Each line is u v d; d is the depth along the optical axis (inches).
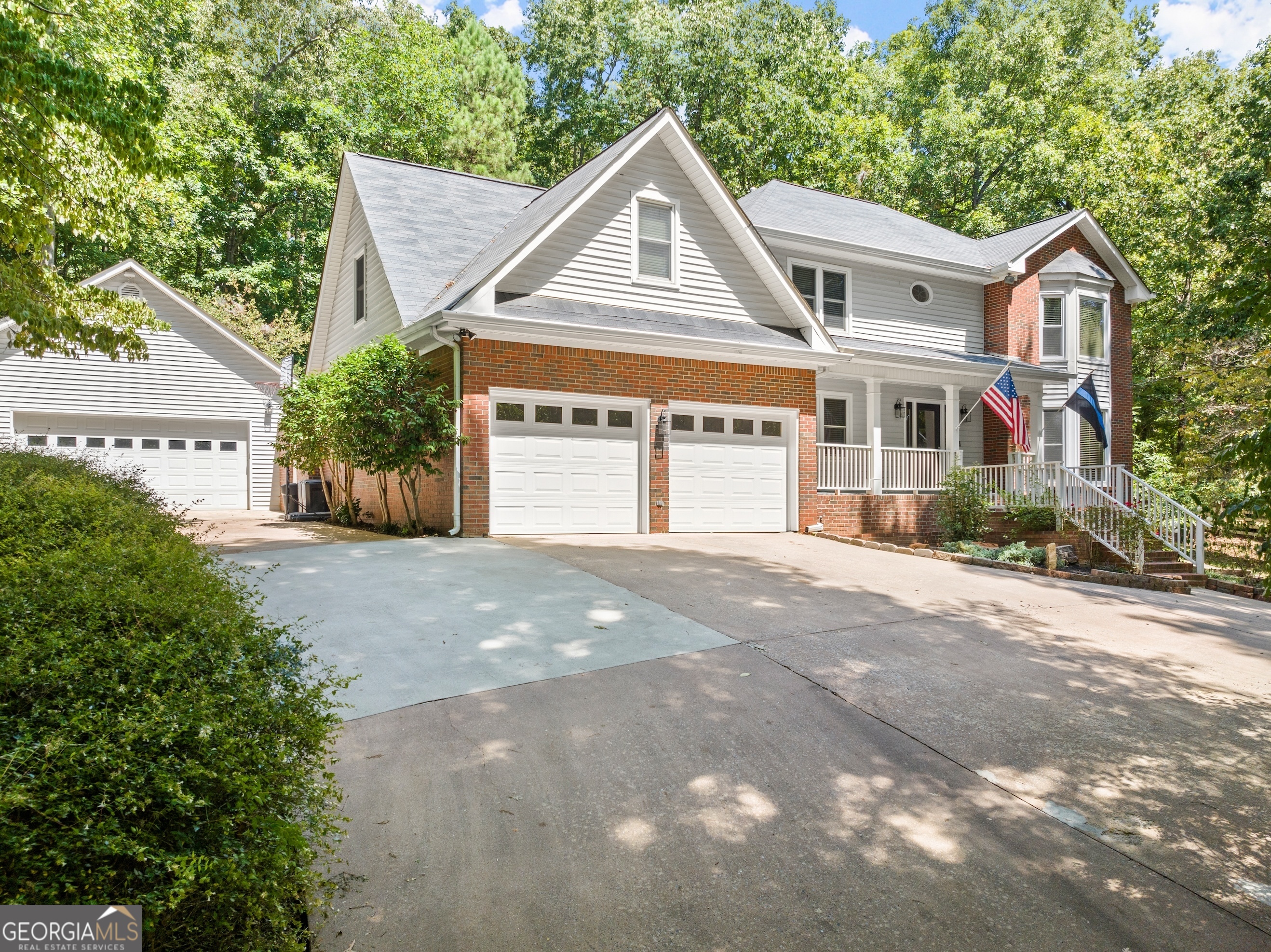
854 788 161.0
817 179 1253.1
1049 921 121.8
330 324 735.7
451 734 175.6
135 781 75.2
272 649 121.9
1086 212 778.2
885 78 1598.2
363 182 605.0
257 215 1184.8
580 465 478.6
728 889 125.9
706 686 211.2
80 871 69.3
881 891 127.0
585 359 474.0
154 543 171.0
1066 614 325.1
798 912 120.9
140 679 89.7
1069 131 1165.1
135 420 766.5
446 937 112.3
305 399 561.0
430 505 486.3
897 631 275.7
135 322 359.6
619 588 317.1
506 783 155.4
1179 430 833.5
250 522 633.0
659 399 499.8
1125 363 822.5
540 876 127.3
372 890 121.7
